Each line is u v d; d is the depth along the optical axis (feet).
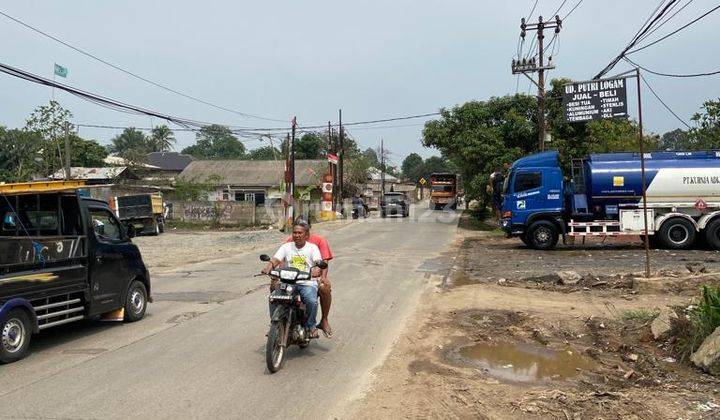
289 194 112.98
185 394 17.98
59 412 16.46
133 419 15.90
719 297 22.40
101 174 162.40
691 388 18.53
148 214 104.94
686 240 61.98
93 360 22.08
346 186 188.14
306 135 244.42
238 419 15.94
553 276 42.52
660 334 23.99
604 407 16.75
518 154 99.81
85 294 26.14
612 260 52.90
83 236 26.37
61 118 122.62
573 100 81.51
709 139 77.15
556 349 23.62
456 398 17.61
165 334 26.55
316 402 17.33
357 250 67.82
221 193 182.50
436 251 66.44
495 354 22.93
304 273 21.44
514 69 85.20
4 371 20.67
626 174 62.54
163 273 49.75
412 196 317.22
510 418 16.10
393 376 19.92
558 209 65.67
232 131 108.99
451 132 109.09
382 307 32.96
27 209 27.68
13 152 123.24
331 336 25.76
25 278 22.61
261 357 22.36
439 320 29.07
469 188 116.47
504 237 85.76
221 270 51.52
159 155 240.53
